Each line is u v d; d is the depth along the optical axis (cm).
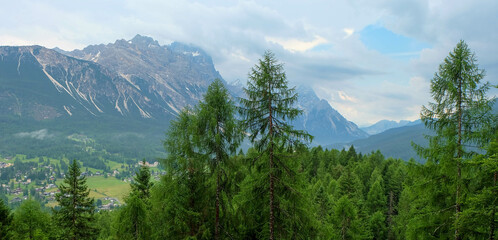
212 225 1841
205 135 1723
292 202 1691
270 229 1686
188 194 1784
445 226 1708
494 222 1455
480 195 1438
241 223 1866
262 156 1673
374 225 4666
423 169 1706
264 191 1730
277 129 1614
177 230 1780
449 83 1574
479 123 1570
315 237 1772
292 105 1562
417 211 1855
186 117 1797
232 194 1839
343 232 3088
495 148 1452
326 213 3512
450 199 1719
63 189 2775
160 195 1814
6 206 2681
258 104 1602
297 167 1733
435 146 1661
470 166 1542
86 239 2816
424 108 1725
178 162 1741
